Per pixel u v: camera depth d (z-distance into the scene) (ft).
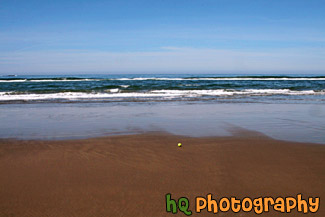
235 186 11.46
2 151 15.99
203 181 11.88
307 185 11.53
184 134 20.68
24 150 16.24
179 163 14.05
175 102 42.27
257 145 17.54
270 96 52.08
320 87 73.46
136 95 52.75
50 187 11.22
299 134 20.74
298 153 15.79
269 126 23.80
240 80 119.65
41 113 31.12
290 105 38.47
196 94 54.95
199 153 15.78
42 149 16.47
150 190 11.02
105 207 9.78
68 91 59.72
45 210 9.58
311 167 13.51
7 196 10.48
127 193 10.76
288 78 135.85
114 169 13.17
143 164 13.89
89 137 19.65
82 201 10.16
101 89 64.28
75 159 14.61
